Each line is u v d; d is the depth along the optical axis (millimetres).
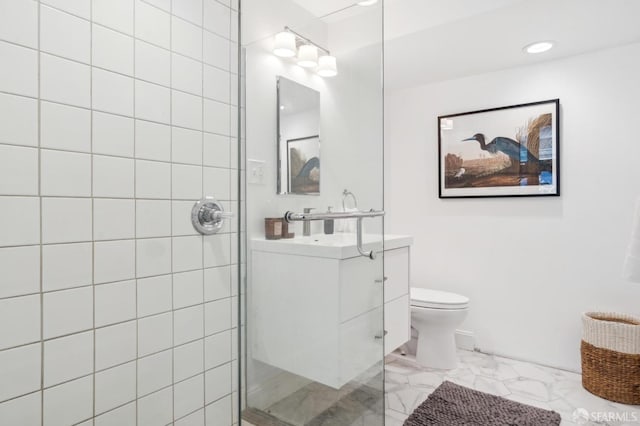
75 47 1132
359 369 1648
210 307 1540
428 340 2447
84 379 1159
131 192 1273
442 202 2896
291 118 1549
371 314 1711
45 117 1068
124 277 1256
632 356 1930
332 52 1678
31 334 1047
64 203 1111
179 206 1424
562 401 1982
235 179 1642
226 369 1606
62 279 1107
